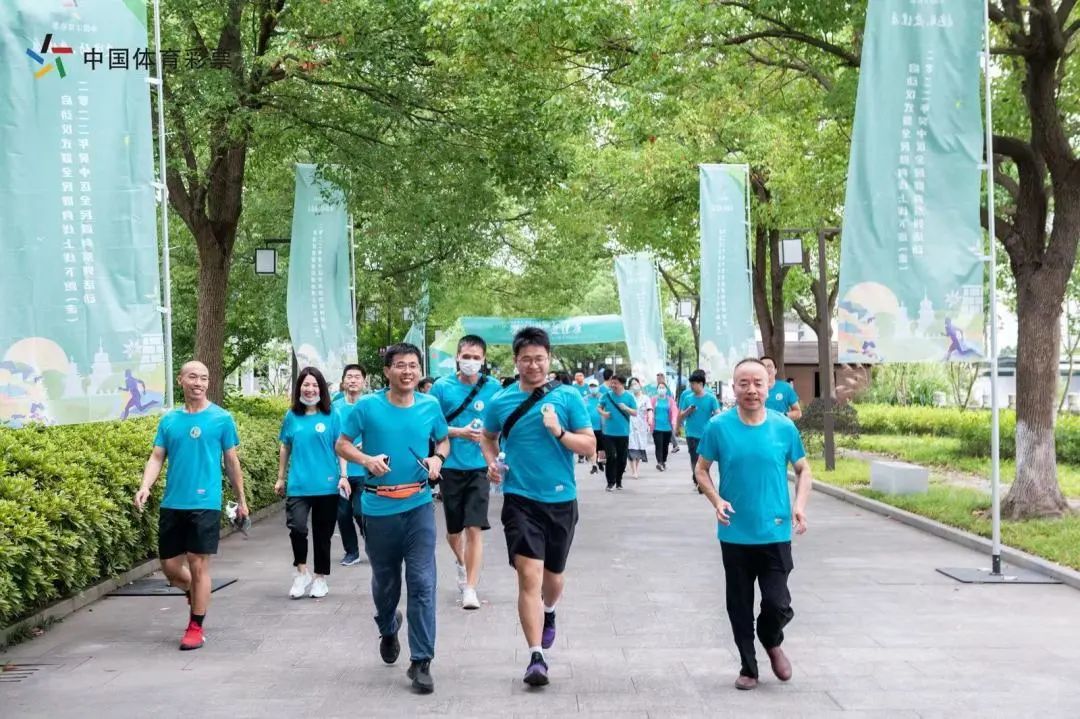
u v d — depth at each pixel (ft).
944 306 33.45
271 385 157.17
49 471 28.35
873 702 19.02
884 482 53.06
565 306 116.88
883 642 23.71
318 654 23.29
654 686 20.26
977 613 26.81
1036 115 41.06
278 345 118.83
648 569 34.09
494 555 38.27
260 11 52.42
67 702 19.65
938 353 33.45
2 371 25.64
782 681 20.51
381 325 113.70
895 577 32.07
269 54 47.47
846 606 27.73
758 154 75.77
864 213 33.68
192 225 54.29
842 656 22.47
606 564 35.14
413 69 54.44
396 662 22.47
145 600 29.94
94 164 26.58
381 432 20.85
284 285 81.41
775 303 86.02
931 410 103.96
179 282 83.76
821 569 33.53
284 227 80.59
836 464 71.92
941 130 33.53
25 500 25.64
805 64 51.21
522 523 20.70
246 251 82.12
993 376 32.89
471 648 23.56
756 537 19.88
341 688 20.42
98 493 29.53
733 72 46.85
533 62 49.16
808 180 60.59
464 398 29.32
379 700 19.52
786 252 62.80
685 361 233.96
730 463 20.06
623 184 85.92
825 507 51.72
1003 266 91.71
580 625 25.75
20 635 24.88
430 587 20.51
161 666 22.29
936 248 33.50
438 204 58.95
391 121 54.85
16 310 25.80
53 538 25.68
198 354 54.70
